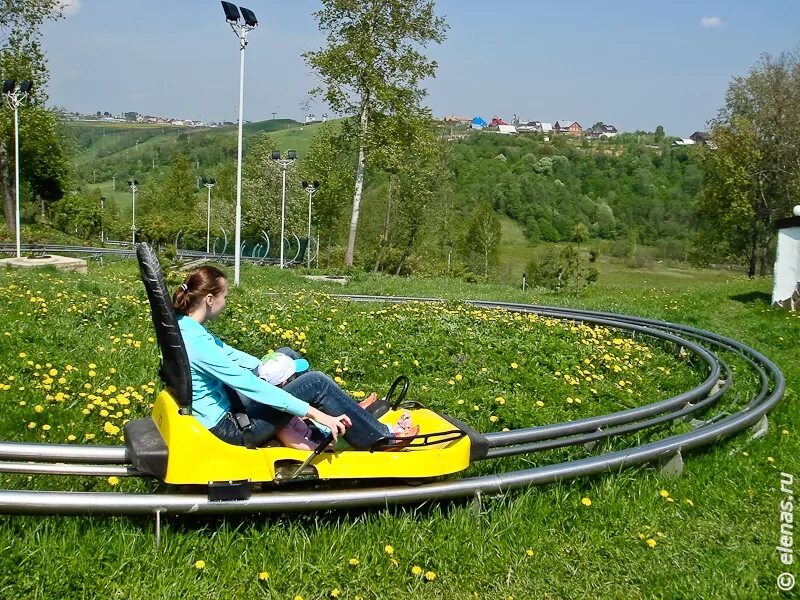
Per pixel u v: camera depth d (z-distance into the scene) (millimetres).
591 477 5598
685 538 4973
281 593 3908
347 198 43812
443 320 11164
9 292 11242
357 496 4488
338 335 9516
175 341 4098
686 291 23203
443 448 4793
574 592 4230
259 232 51688
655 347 12281
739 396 8766
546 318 13406
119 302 10664
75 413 5996
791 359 12305
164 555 4008
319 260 45406
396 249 41406
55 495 4043
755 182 40812
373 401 5355
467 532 4582
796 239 18359
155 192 78375
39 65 37406
